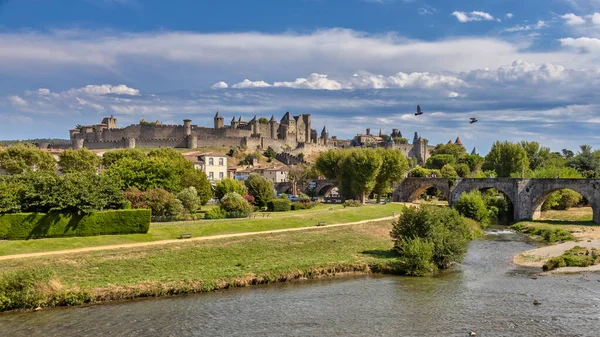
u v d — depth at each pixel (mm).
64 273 48969
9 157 123688
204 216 85250
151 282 48969
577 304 43781
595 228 92188
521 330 37562
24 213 58969
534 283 52000
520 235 92938
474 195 107125
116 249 57062
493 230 101000
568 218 111812
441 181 133500
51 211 60562
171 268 53750
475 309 42906
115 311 42562
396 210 115812
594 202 101062
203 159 157875
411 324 39281
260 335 37125
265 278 53156
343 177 135125
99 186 69250
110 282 48156
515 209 114438
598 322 39062
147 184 92188
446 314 41625
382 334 37188
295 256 61969
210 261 57312
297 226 81938
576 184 104000
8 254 52812
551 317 40375
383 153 135250
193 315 41688
